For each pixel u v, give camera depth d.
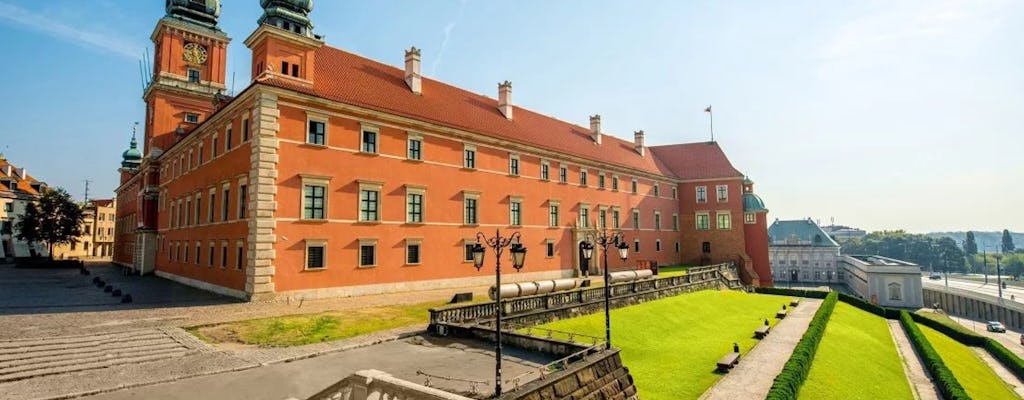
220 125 36.91
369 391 12.42
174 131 54.97
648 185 68.25
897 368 31.77
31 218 70.88
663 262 69.69
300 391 15.23
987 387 31.88
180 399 14.38
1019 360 38.91
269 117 30.44
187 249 42.56
